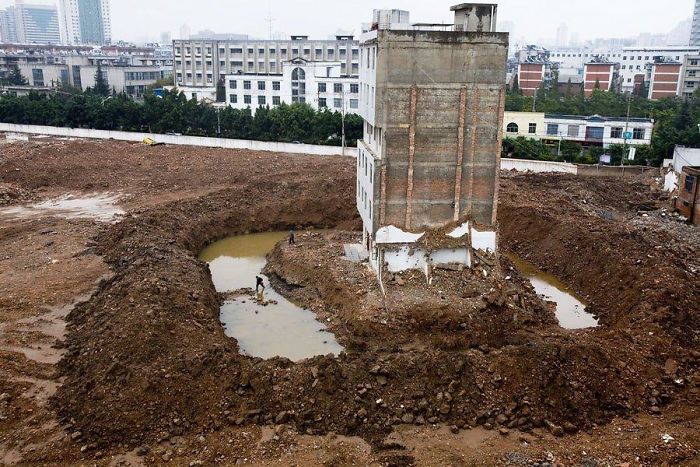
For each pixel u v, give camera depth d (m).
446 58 29.83
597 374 22.80
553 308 32.06
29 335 26.48
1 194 49.25
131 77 146.75
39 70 147.62
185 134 79.25
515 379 22.33
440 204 31.80
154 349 23.53
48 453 19.30
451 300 29.59
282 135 75.62
